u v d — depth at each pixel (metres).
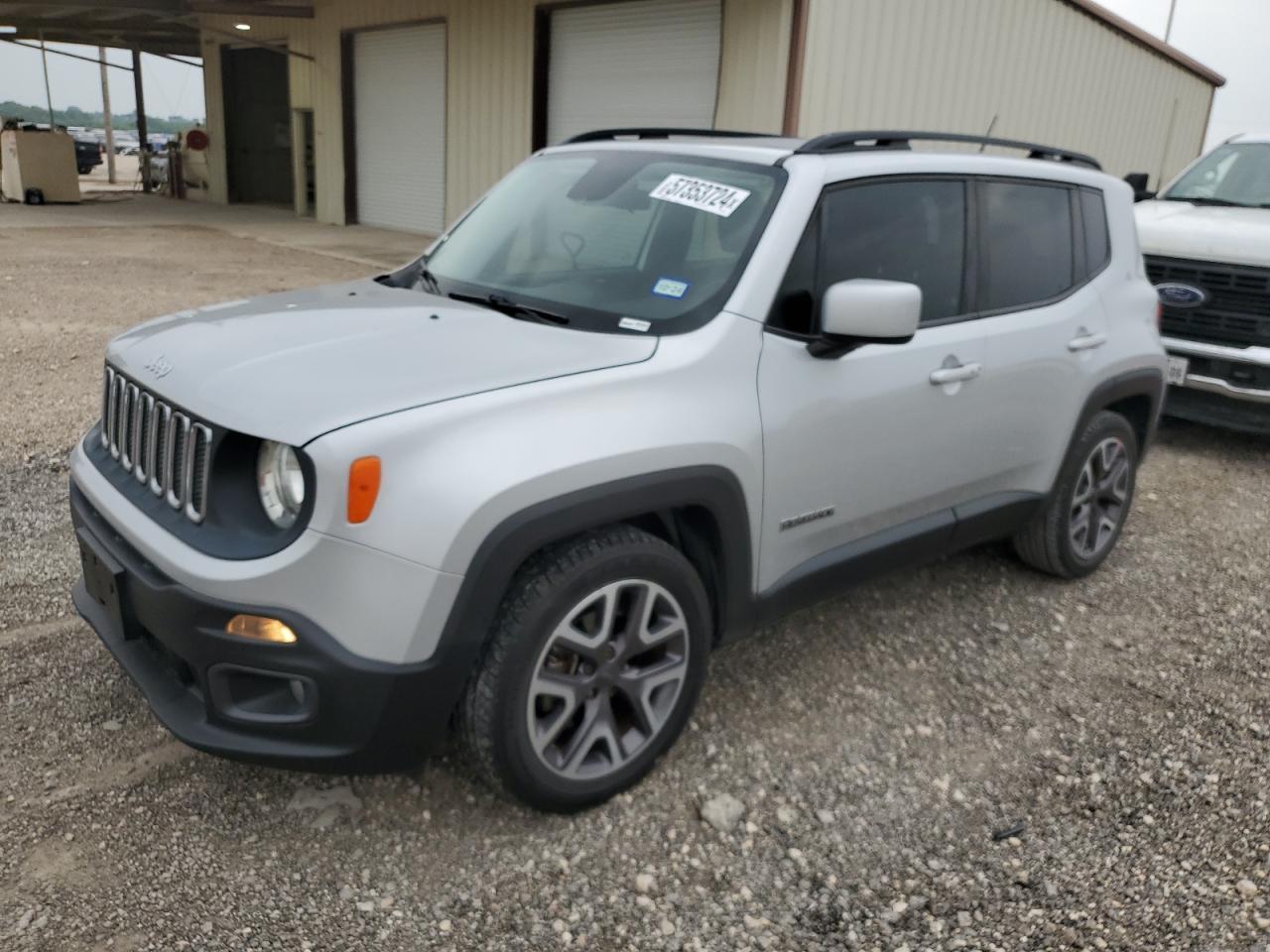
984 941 2.59
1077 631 4.29
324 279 12.44
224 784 3.00
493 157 15.64
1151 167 18.03
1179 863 2.90
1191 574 4.96
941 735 3.47
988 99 13.56
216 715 2.58
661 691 3.05
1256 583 4.89
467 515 2.46
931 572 4.77
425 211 17.56
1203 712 3.71
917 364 3.55
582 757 2.88
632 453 2.72
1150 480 6.45
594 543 2.76
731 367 3.02
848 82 11.75
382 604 2.43
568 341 2.98
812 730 3.44
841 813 3.04
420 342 2.91
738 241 3.23
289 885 2.64
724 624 3.20
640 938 2.55
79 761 3.06
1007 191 4.05
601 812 2.98
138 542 2.67
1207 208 7.43
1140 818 3.09
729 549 3.07
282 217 20.80
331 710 2.49
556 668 2.81
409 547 2.43
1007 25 13.41
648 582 2.87
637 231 3.45
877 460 3.48
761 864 2.82
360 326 3.05
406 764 2.66
